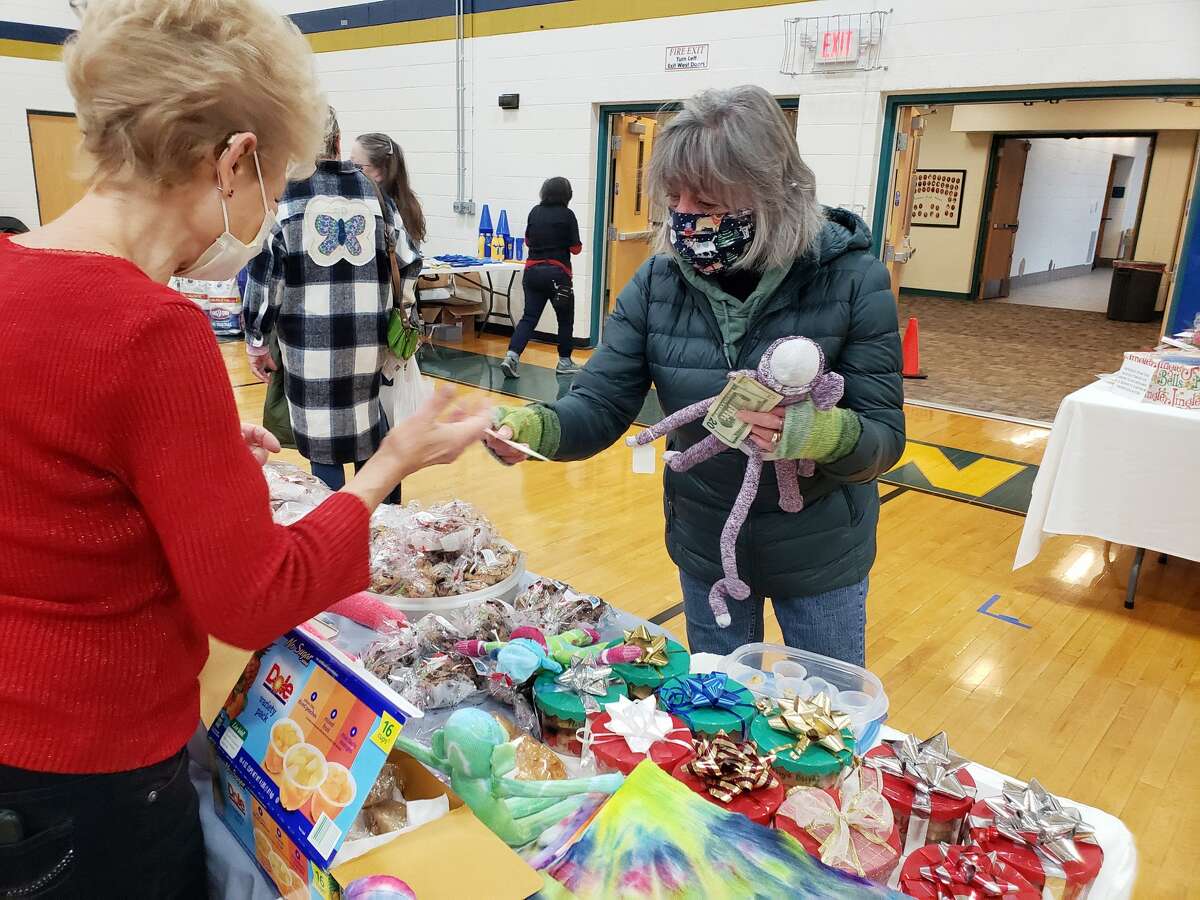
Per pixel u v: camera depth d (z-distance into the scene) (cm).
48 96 932
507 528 386
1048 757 241
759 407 128
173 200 75
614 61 692
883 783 107
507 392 610
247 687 103
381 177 334
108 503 70
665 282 156
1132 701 269
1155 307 1068
